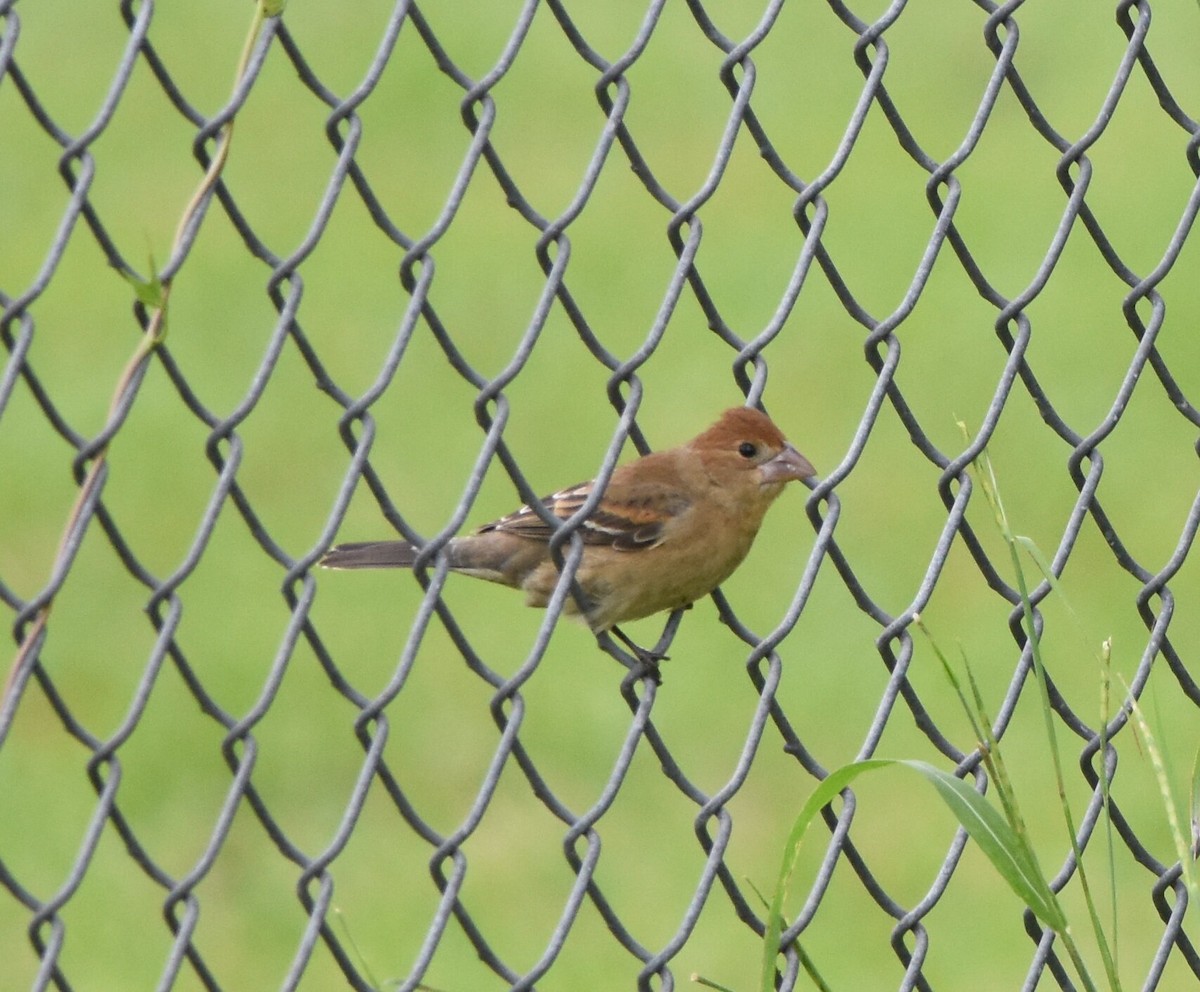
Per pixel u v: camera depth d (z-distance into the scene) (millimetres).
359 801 6230
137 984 13211
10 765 15430
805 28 26766
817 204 7145
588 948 13672
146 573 5910
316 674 16734
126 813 15109
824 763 15578
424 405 20469
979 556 7348
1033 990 7387
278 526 18609
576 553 6738
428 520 18766
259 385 6148
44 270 5715
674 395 20484
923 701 16062
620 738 15953
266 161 24203
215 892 14336
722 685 16438
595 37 26281
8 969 13383
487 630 17203
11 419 19984
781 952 6902
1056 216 23047
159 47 25797
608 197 23703
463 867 6387
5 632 17516
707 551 10547
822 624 17172
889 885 14172
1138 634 16938
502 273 22406
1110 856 6293
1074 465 7555
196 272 22219
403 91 25391
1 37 5723
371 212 6438
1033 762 15320
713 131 24734
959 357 20828
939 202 7379
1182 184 23391
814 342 21203
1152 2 26188
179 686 16547
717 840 6859
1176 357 20797
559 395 20562
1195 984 13250
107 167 23656
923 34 26828
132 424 19953
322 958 13516
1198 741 15586
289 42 6266
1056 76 25625
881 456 19578
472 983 13391
